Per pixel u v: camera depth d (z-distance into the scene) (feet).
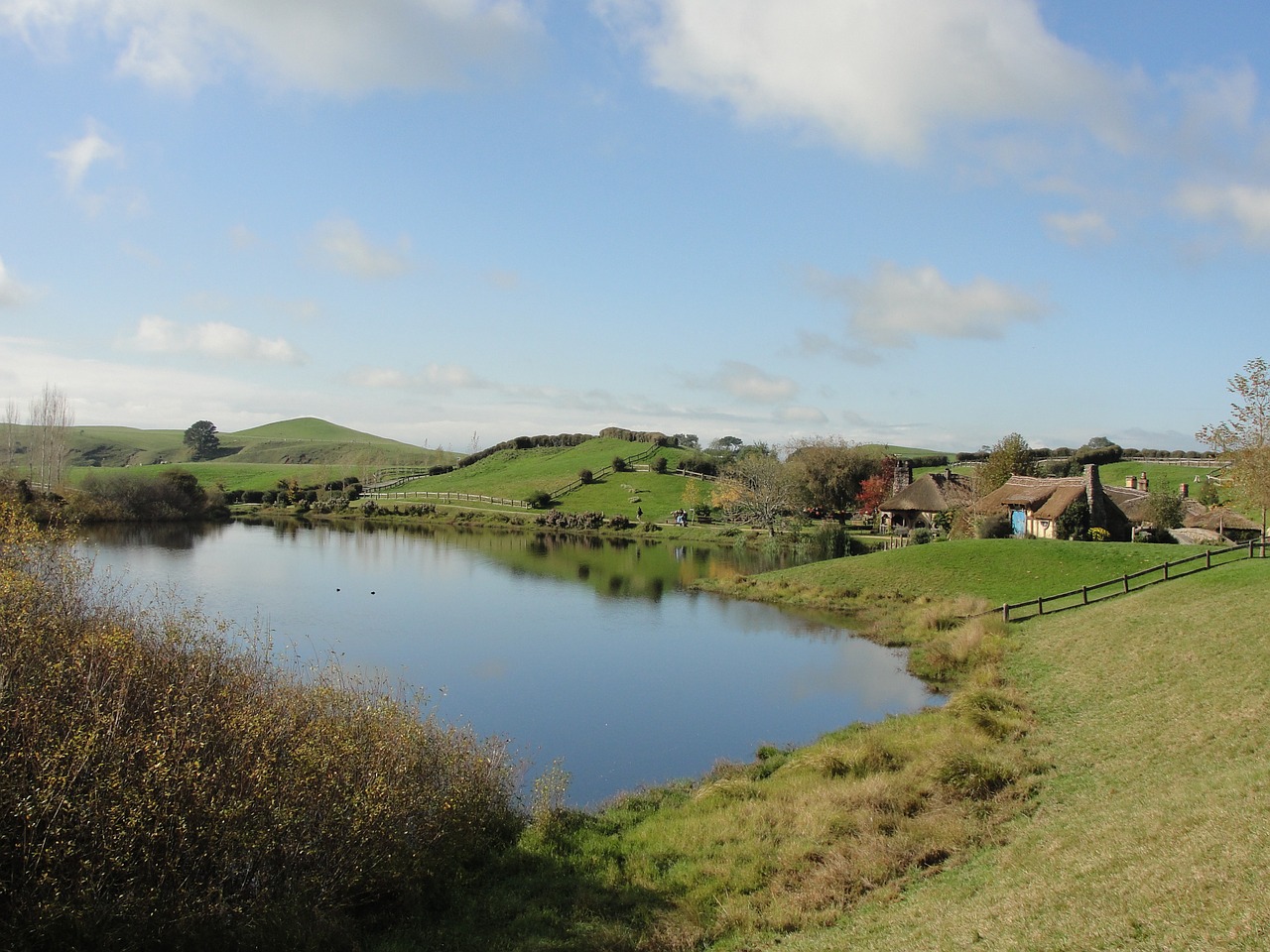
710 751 77.41
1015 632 109.09
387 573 194.18
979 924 35.73
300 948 37.17
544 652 118.11
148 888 36.40
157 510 305.53
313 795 43.09
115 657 46.47
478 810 53.21
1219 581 101.19
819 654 116.98
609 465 438.81
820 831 51.16
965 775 56.03
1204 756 51.83
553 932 41.50
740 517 306.55
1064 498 186.50
